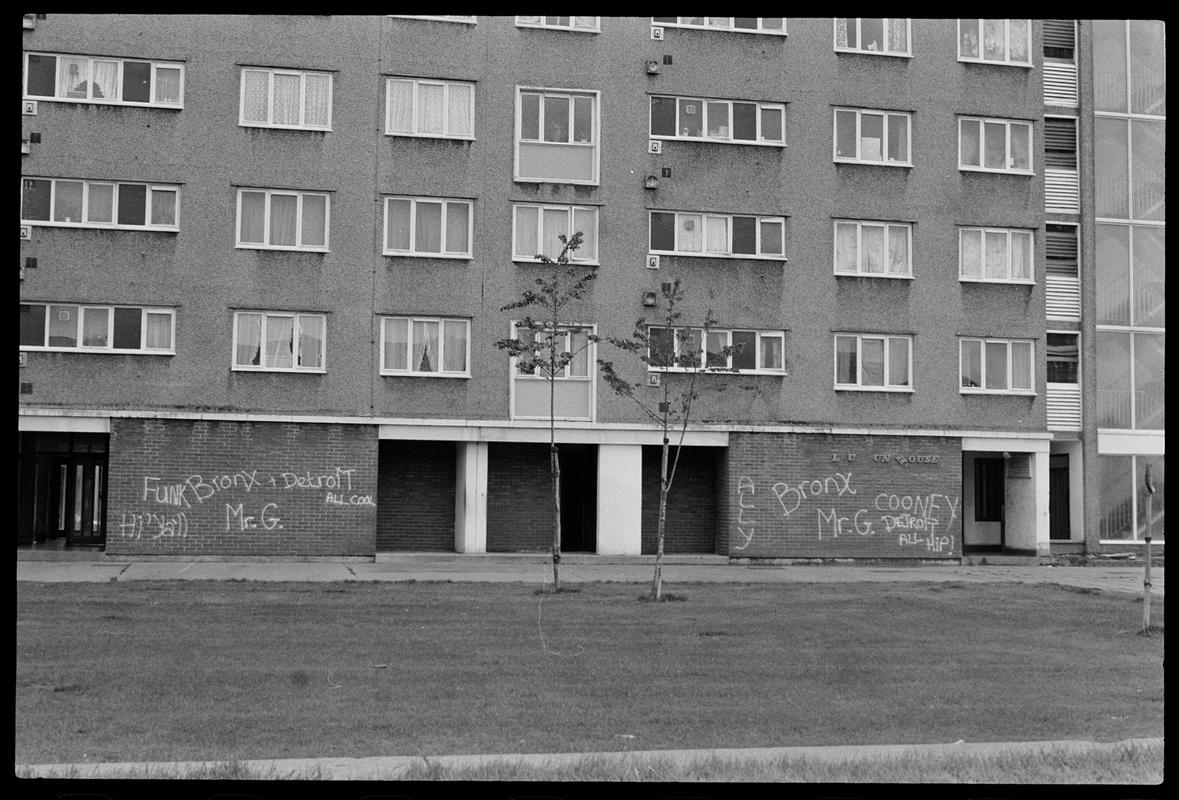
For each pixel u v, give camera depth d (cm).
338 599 1862
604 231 2861
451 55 2834
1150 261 3156
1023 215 3041
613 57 2895
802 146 2956
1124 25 3192
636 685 1173
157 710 1035
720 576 2503
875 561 2903
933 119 3020
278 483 2703
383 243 2784
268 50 2762
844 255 2970
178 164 2716
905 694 1151
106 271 2677
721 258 2902
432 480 2888
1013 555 3008
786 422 2900
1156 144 3183
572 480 2984
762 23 2964
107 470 2709
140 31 2719
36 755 880
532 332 2392
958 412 2981
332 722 998
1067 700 1134
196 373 2694
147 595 1888
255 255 2731
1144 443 3109
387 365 2775
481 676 1210
